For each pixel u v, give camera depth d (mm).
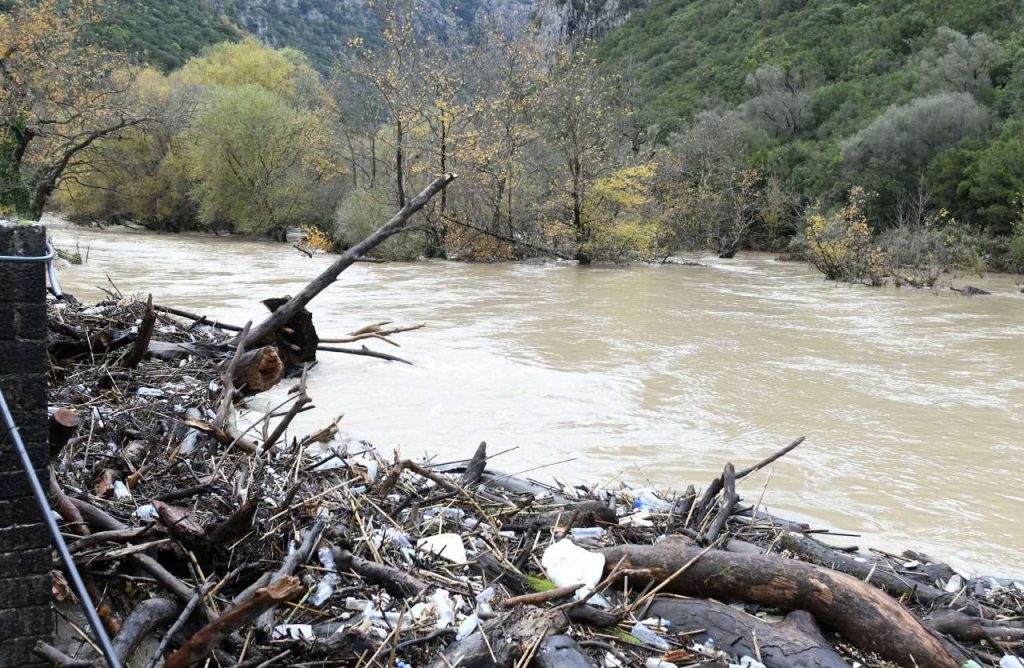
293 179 46469
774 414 9375
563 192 32688
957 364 12844
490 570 4297
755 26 75500
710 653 3846
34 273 2850
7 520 2875
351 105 43750
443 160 32875
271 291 20375
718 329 15836
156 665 3244
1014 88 44062
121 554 3660
